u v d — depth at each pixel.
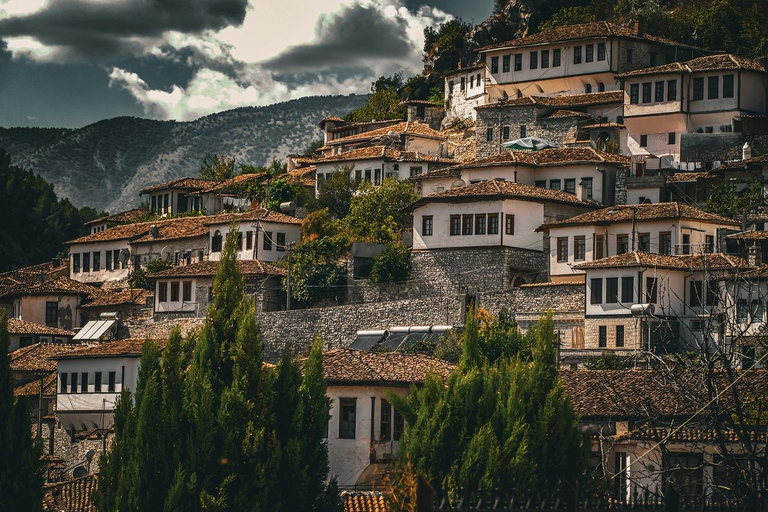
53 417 145.38
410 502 44.91
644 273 128.38
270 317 153.38
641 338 123.69
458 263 155.88
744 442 54.31
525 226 155.75
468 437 75.62
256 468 71.19
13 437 77.81
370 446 99.31
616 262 130.50
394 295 159.38
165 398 74.44
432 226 158.50
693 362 62.22
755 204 149.38
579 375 95.88
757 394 63.56
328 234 180.25
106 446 136.50
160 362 83.62
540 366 77.69
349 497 82.50
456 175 178.75
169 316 171.75
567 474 74.88
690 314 127.69
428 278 157.88
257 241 181.38
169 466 72.19
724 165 160.88
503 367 82.25
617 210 149.00
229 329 76.50
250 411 72.75
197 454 71.31
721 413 55.91
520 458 73.00
